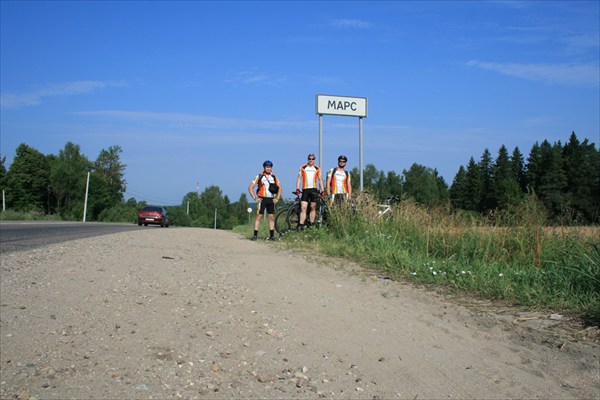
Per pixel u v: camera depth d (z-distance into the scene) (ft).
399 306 16.25
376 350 12.21
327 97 45.78
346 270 23.03
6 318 13.83
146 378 9.89
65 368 10.27
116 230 67.21
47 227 72.74
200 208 447.01
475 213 27.76
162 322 13.78
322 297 17.34
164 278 20.20
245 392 9.48
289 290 18.37
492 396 9.87
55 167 256.11
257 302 16.40
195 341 12.29
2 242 37.91
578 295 16.65
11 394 8.90
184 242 38.29
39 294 16.87
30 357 10.84
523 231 24.18
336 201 37.27
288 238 38.17
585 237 21.86
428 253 25.93
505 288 17.66
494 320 14.60
